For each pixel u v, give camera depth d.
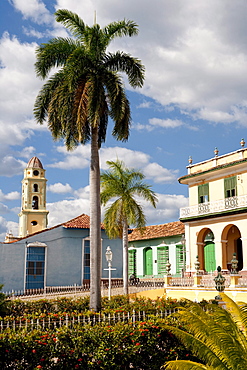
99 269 16.44
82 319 12.05
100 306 16.14
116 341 10.12
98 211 16.92
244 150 30.16
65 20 17.95
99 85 17.03
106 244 33.03
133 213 25.38
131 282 33.12
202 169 33.66
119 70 18.58
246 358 8.58
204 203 31.70
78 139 17.38
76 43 18.47
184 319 9.64
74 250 31.88
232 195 30.72
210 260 32.72
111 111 17.81
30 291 29.41
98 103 16.72
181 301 16.03
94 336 10.01
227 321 9.48
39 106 18.55
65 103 17.05
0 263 29.69
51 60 18.23
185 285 26.55
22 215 60.00
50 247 31.16
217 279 22.20
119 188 25.89
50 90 18.44
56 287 30.48
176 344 10.74
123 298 19.98
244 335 9.54
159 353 10.52
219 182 31.94
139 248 44.00
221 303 16.14
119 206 25.72
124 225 25.98
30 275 30.27
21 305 16.47
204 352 8.87
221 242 30.33
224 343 8.70
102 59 18.27
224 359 8.60
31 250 30.61
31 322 11.22
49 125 17.88
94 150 17.42
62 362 9.59
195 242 32.41
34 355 9.17
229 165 30.33
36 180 61.16
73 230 32.09
